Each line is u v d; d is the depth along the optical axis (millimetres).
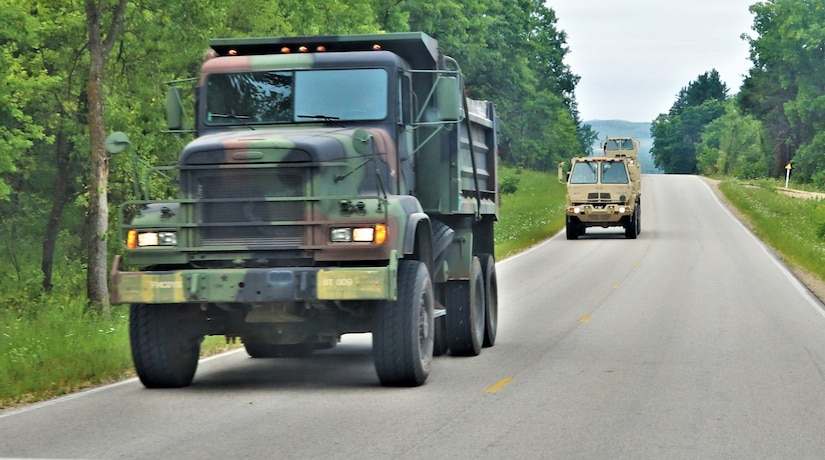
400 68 24250
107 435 17125
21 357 25516
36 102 56188
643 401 20281
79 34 53250
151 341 22078
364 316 22578
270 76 24328
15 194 62875
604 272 57312
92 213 42156
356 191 22391
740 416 18656
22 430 17672
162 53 52875
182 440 16641
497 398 20688
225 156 21516
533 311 39594
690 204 131500
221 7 51000
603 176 84938
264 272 20859
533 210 124125
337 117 23922
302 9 73438
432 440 16484
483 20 160875
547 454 15438
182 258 21594
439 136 25469
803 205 124000
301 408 19656
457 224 27438
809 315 37625
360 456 15281
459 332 27078
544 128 192000
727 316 37250
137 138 53125
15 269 60219
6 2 48344
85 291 58969
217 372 25422
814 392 21391
